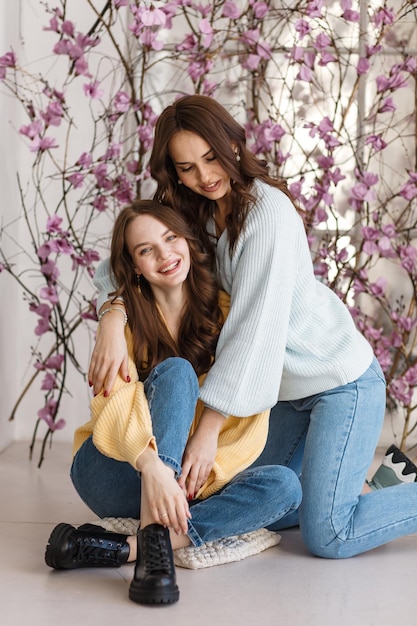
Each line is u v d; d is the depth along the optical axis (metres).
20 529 2.78
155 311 2.57
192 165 2.47
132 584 2.21
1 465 3.62
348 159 3.93
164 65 3.86
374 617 2.13
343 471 2.52
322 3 3.62
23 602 2.19
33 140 3.48
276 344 2.45
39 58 3.87
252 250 2.47
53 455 3.80
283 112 3.91
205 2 3.83
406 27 3.86
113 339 2.46
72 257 3.58
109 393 2.41
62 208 3.91
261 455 2.78
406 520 2.55
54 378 3.70
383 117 3.90
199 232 2.62
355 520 2.52
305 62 3.68
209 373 2.44
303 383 2.57
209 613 2.14
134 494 2.57
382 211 3.95
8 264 3.68
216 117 2.44
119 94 3.61
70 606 2.17
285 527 2.84
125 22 3.83
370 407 2.56
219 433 2.58
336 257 3.74
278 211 2.49
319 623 2.08
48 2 3.84
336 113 3.91
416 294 3.85
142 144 3.68
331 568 2.47
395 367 3.92
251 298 2.46
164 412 2.33
